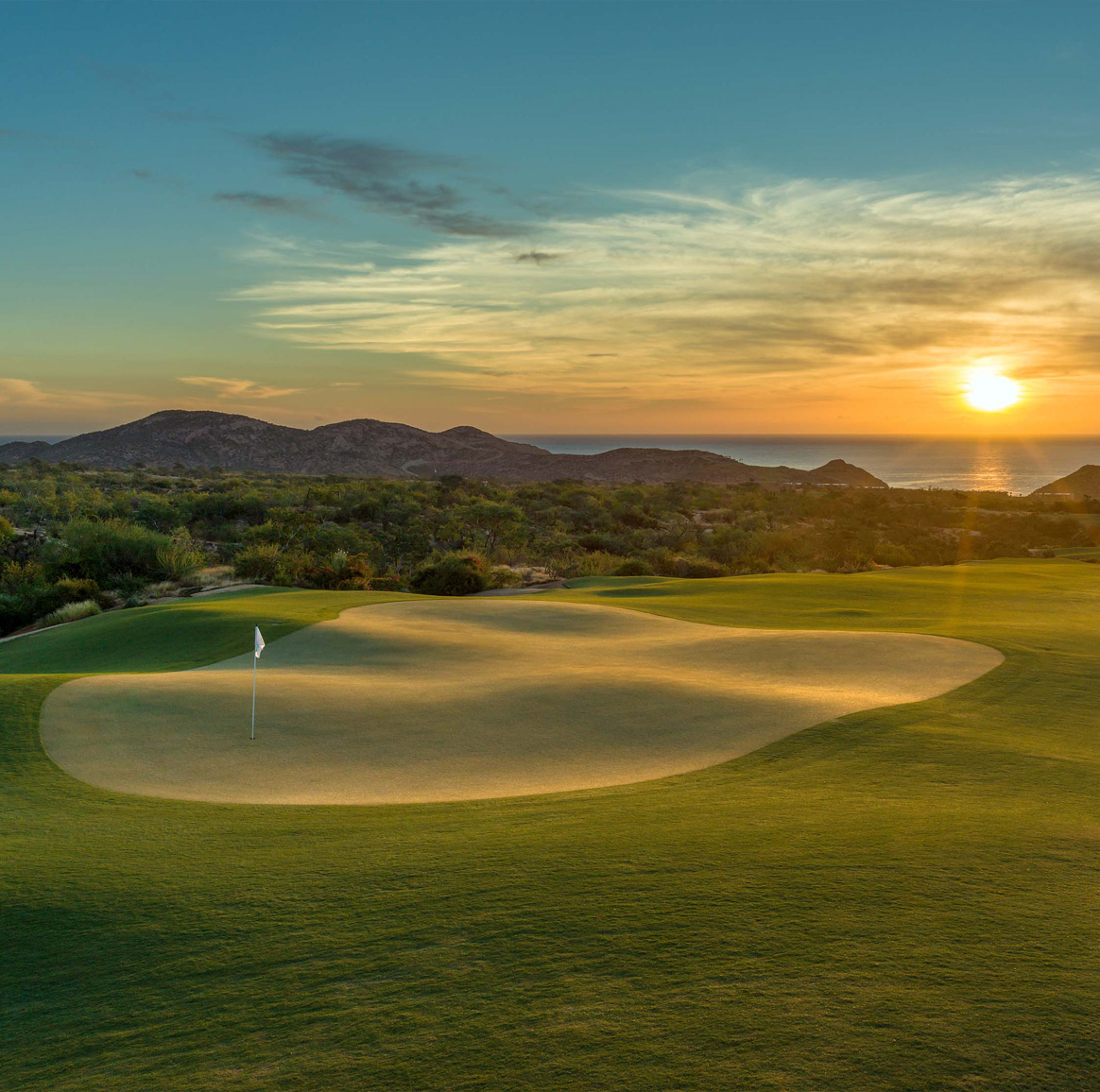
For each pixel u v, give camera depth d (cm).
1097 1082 404
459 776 1111
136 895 689
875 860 711
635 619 2616
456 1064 442
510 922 607
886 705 1448
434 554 6456
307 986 534
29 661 2373
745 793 990
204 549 6919
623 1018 474
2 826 884
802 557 7112
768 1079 414
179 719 1356
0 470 13400
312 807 966
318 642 2125
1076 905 611
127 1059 469
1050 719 1379
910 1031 448
